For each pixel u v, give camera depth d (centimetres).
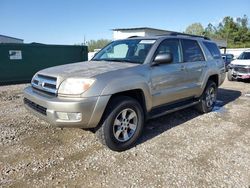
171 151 400
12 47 1250
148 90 421
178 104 521
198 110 614
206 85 602
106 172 335
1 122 534
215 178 323
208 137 462
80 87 347
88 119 352
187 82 521
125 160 369
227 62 2117
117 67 403
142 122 423
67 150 399
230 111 650
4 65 1228
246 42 6900
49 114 350
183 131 491
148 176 327
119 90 374
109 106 376
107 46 547
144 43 472
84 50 1570
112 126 379
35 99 379
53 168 344
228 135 474
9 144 419
